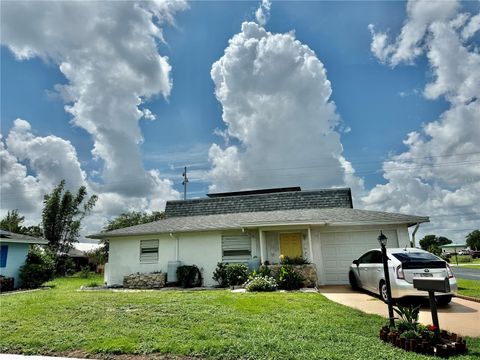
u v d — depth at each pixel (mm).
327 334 5996
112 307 8727
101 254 37062
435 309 5375
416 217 14102
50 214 31500
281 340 5676
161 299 9758
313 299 9547
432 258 9023
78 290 14758
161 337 6012
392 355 4855
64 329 6805
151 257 16281
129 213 38000
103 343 5770
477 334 6098
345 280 14547
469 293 10492
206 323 6891
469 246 87750
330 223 14070
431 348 4945
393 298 8820
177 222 17875
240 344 5473
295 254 15102
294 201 19359
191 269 15016
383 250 6598
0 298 11656
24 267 17828
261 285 12047
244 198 20203
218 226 15086
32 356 5465
